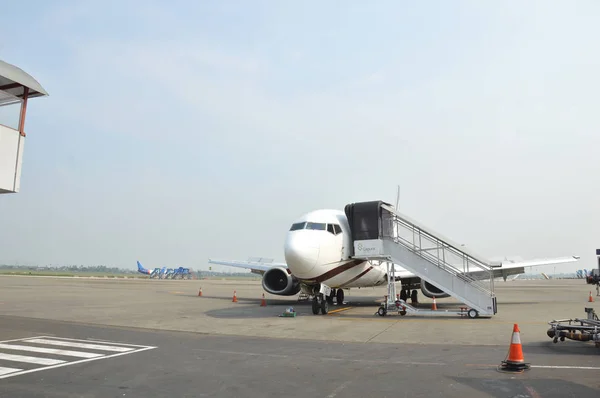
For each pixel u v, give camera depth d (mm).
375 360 8336
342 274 18516
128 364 8070
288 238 17219
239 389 6285
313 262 16516
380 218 17922
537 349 9266
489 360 8211
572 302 24875
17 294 29547
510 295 34438
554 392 5906
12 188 11836
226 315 17141
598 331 9156
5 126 11750
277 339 11156
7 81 11844
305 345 10195
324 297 18062
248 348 9805
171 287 48219
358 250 17984
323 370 7484
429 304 23578
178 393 6094
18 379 6934
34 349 9695
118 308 19969
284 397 5863
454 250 16578
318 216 18422
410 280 22844
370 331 12484
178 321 15062
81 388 6367
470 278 16250
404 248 17250
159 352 9320
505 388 6168
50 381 6793
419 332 12211
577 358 8258
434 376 6957
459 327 13188
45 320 15125
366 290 45000
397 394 5945
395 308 16734
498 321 14695
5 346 10070
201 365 7965
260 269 25500
